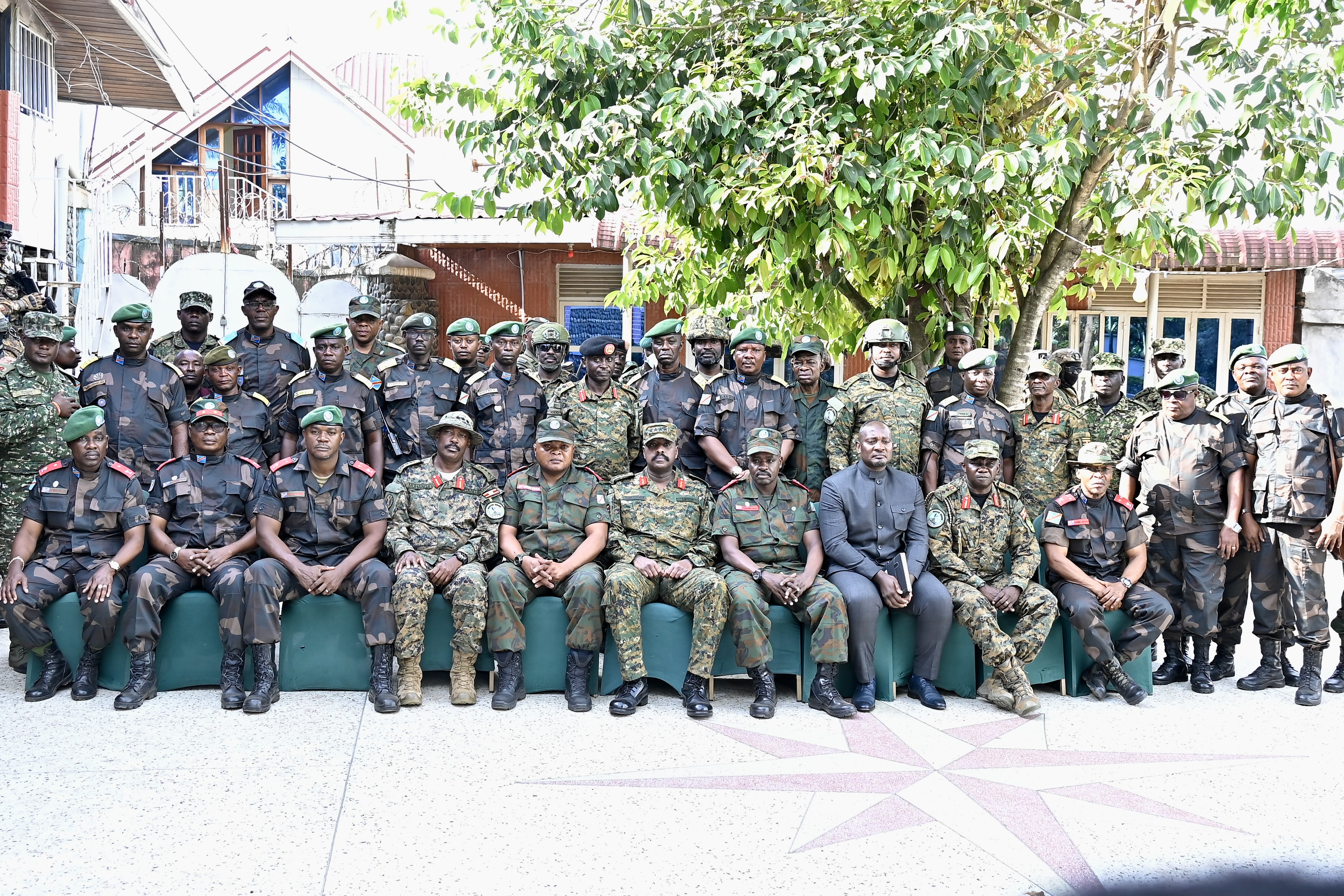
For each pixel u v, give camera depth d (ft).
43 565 17.52
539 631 17.98
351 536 18.62
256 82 61.67
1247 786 13.99
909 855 11.86
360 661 17.89
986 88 20.08
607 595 17.47
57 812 12.71
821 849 12.01
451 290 45.21
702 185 20.76
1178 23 21.07
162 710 16.67
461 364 22.95
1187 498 18.83
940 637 17.80
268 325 22.89
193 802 13.07
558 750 15.19
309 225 42.19
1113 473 19.04
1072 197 22.09
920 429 20.61
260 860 11.59
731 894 10.98
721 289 25.29
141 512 17.94
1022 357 23.17
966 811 13.10
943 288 23.09
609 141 20.39
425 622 17.69
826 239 19.30
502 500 18.79
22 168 35.83
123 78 43.34
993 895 10.95
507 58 20.86
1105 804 13.33
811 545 18.48
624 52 21.07
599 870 11.46
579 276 45.21
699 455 21.67
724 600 17.20
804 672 17.85
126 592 17.33
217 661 17.79
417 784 13.79
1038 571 19.11
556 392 21.61
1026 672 18.30
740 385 21.17
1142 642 18.02
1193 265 20.79
